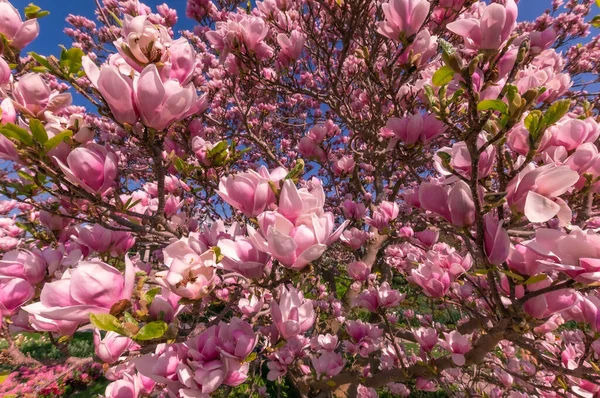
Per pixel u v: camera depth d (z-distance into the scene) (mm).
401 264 4031
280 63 3461
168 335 1149
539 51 2100
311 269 1199
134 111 1274
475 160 1123
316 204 1219
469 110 1081
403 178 4094
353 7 3043
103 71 1159
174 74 1456
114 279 1088
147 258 3889
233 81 3764
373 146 3967
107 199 1904
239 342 1343
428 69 2260
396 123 2061
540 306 1270
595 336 1500
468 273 1671
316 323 4672
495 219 1255
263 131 7086
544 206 1064
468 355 2254
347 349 3119
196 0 5082
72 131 1396
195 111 1486
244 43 2691
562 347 2154
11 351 2057
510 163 1278
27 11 1662
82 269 1048
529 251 1200
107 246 1967
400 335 4129
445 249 2977
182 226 2373
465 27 1350
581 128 1350
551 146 1414
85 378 7043
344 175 3941
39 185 1475
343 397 4699
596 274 1001
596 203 2012
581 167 1356
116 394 1604
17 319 1448
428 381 2811
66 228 2178
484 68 1527
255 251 1341
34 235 2109
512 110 997
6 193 1739
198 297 1208
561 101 1012
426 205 1382
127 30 1390
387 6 2104
